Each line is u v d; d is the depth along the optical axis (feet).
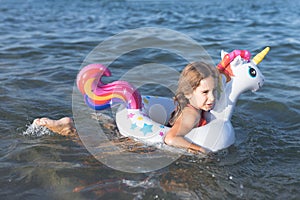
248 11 36.94
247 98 15.12
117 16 34.50
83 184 9.07
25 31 27.68
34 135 11.52
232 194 8.91
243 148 11.22
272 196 8.88
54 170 9.60
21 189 8.89
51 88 15.88
